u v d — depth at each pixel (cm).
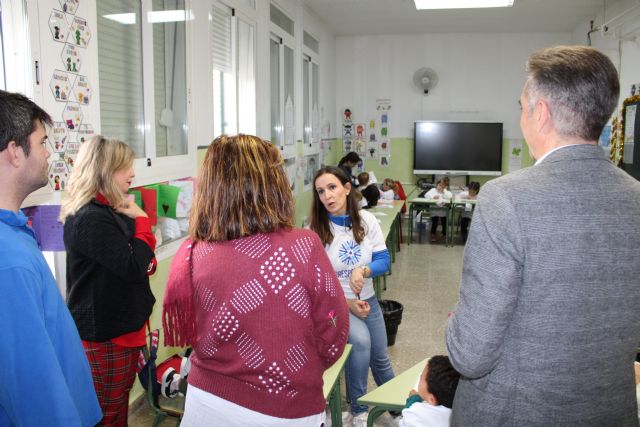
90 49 234
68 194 186
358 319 237
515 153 847
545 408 98
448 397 158
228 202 107
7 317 90
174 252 317
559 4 646
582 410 98
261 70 486
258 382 107
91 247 176
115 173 188
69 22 219
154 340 258
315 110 745
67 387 97
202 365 113
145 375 226
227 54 422
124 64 275
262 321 105
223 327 106
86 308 182
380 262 235
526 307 97
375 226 241
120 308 187
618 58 609
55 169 213
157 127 312
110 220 182
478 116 853
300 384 108
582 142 99
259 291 105
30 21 197
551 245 94
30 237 103
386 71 871
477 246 98
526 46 827
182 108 340
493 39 835
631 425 103
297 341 107
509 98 841
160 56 313
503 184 100
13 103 98
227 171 108
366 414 237
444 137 841
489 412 102
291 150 611
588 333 96
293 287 106
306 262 108
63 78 216
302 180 668
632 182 101
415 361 345
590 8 666
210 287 106
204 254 109
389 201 669
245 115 468
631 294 98
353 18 738
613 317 97
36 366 92
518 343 98
